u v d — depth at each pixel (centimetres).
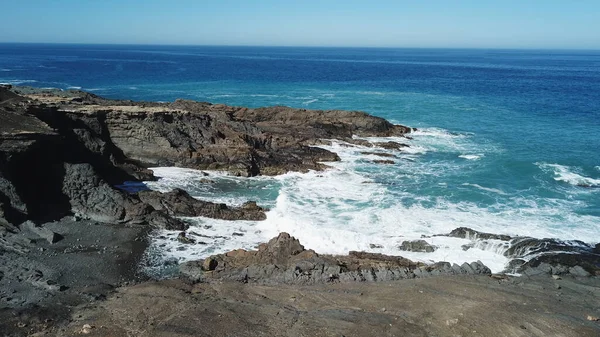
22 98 3503
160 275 2225
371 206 3138
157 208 2870
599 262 2419
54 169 2789
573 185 3641
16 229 2433
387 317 1820
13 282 2048
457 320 1798
